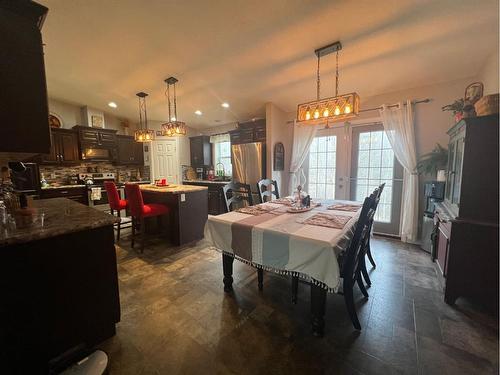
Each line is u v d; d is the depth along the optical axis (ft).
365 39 7.12
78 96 13.51
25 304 3.85
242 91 11.68
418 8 5.76
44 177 14.98
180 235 10.48
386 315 5.61
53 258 4.11
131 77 10.39
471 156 5.56
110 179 17.08
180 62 8.85
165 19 6.40
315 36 7.03
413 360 4.29
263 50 7.89
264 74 9.71
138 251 9.87
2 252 3.59
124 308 5.94
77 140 15.62
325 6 5.82
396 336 4.91
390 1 5.56
